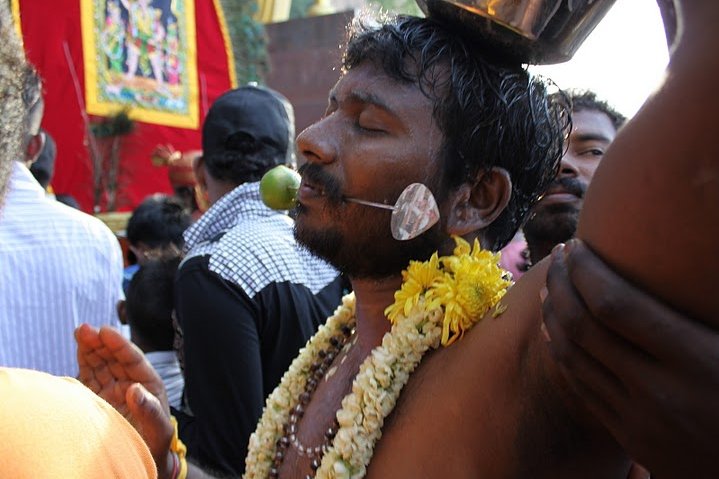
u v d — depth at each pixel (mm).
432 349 929
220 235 1812
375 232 966
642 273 564
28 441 597
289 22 6883
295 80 6871
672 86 549
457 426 833
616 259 578
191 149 5289
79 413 650
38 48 4410
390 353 920
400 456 875
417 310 931
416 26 985
